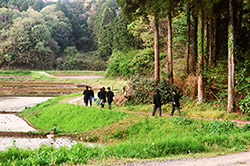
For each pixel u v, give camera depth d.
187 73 22.11
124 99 23.94
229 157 7.61
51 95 43.34
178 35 32.34
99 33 124.75
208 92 19.89
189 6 20.08
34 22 116.06
